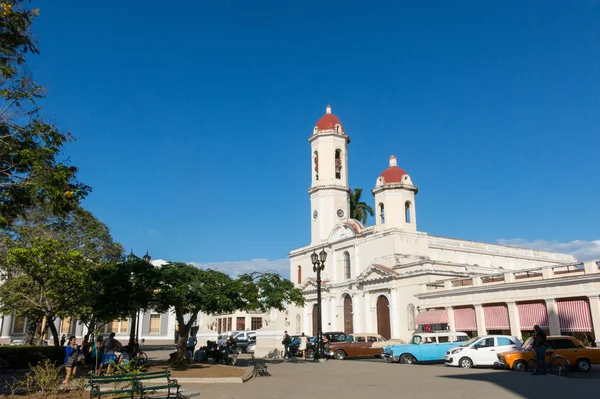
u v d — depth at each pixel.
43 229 36.47
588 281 27.95
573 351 21.70
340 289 50.94
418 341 29.81
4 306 38.00
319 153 57.59
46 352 28.02
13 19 15.80
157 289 24.69
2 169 15.93
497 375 20.09
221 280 26.08
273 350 36.50
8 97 15.36
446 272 41.16
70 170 16.39
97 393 13.05
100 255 39.25
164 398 14.31
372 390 16.33
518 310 31.59
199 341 40.03
